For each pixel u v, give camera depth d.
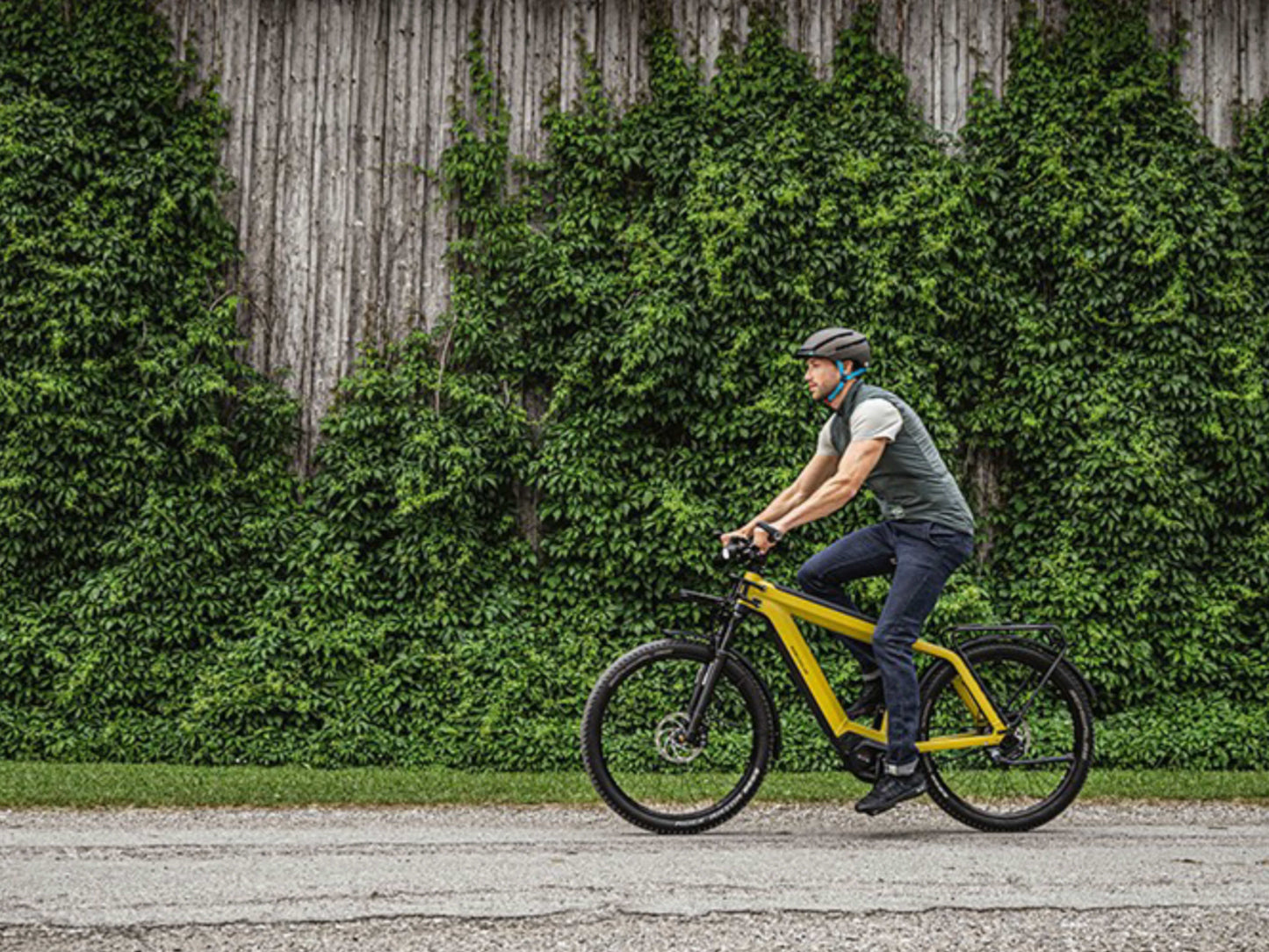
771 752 5.32
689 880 4.07
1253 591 9.90
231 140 10.10
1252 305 10.25
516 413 9.88
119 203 9.66
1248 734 9.44
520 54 10.45
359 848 4.72
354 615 9.45
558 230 10.20
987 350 10.27
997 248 10.35
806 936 3.40
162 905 3.66
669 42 10.47
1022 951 3.32
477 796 6.44
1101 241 10.19
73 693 8.95
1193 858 4.68
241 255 9.96
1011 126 10.45
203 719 9.04
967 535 5.17
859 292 10.04
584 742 5.15
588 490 9.62
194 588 9.36
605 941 3.34
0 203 9.41
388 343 10.10
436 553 9.53
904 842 4.94
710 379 9.84
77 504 9.33
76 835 5.11
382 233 10.20
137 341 9.59
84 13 9.84
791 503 5.48
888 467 5.14
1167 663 9.84
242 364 9.89
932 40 10.66
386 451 9.84
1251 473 10.02
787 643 5.32
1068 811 6.10
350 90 10.27
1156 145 10.39
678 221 10.12
